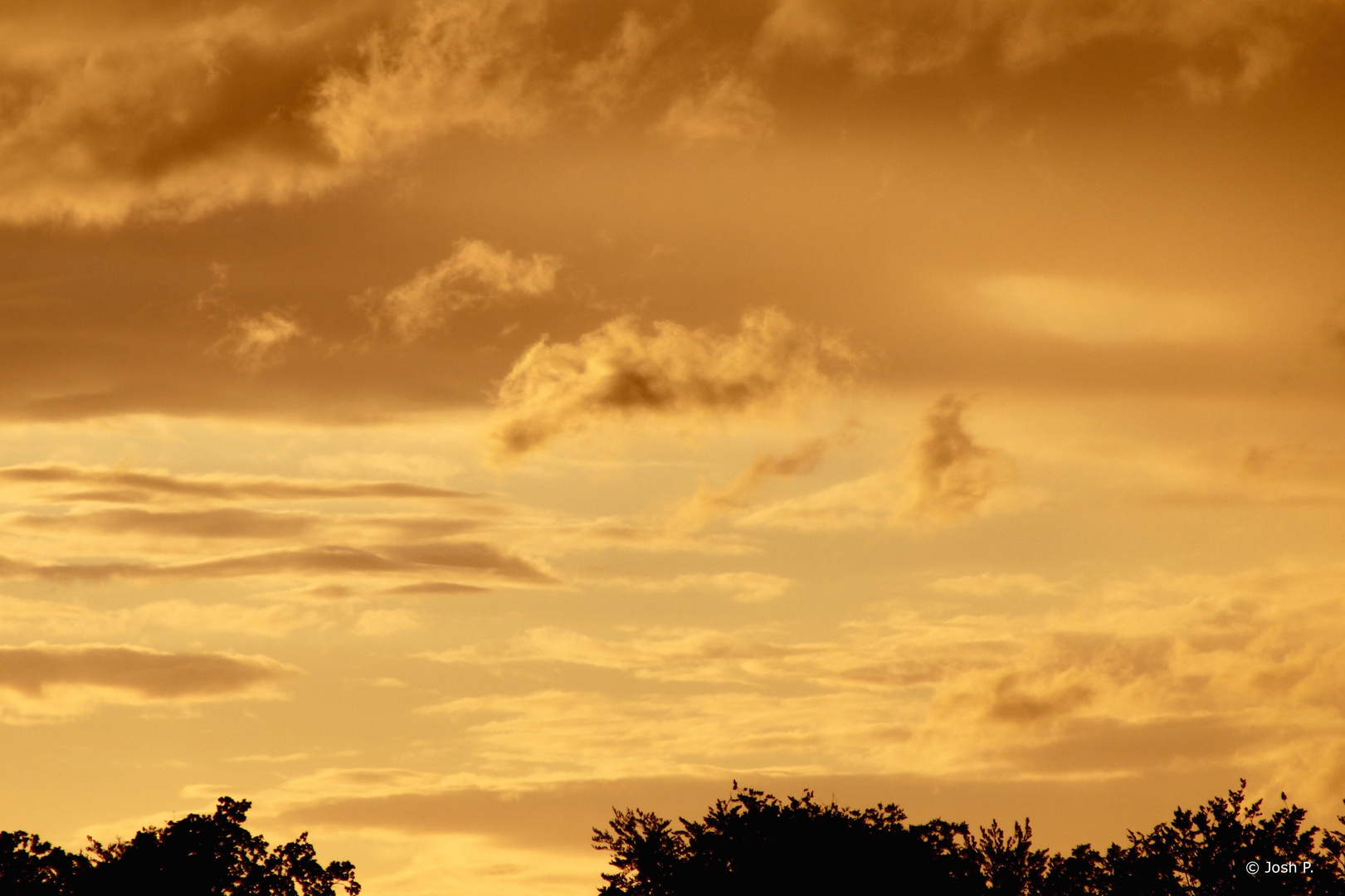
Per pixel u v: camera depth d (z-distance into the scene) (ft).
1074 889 241.55
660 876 249.55
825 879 240.73
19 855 278.26
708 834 251.60
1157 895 232.53
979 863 245.45
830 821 248.73
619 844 255.91
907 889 239.50
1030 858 244.63
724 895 243.40
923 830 250.37
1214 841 232.12
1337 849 229.86
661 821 256.73
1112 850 240.73
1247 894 226.58
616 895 252.42
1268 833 230.89
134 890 278.67
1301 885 226.79
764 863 242.99
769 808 255.09
